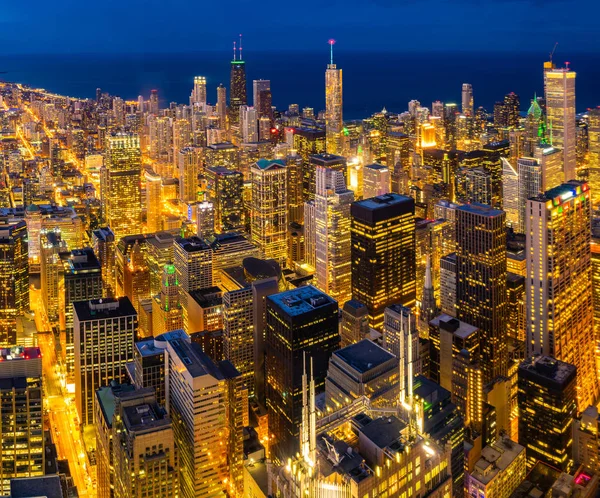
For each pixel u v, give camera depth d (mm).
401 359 163125
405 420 151000
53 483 159375
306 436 141875
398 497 138625
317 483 135625
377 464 137750
